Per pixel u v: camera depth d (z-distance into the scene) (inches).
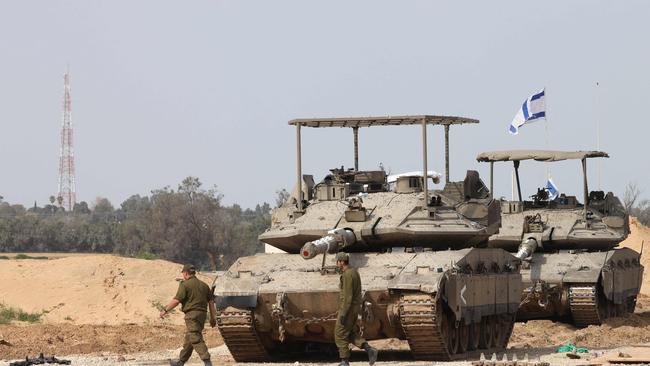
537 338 3248.0
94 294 4281.5
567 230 3745.1
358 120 2719.0
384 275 2437.3
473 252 2583.7
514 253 3767.2
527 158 3809.1
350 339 2183.8
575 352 2650.1
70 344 3065.9
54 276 4416.8
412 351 2468.0
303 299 2453.2
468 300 2524.6
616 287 3666.3
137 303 4249.5
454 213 2691.9
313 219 2672.2
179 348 3019.2
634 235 6683.1
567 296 3550.7
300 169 2760.8
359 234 2593.5
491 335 2847.0
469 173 2854.3
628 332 3208.7
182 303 2197.3
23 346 2974.9
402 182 2763.3
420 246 2635.3
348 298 2166.6
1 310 4065.0
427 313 2356.1
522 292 3228.3
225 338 2549.2
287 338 2588.6
